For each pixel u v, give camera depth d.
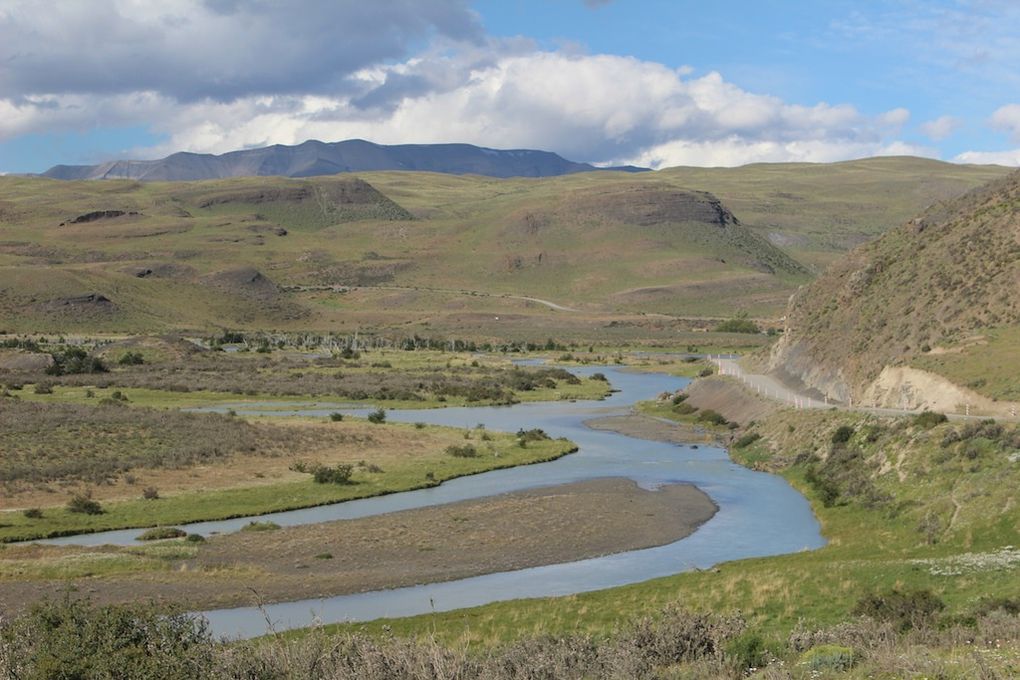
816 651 21.03
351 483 65.44
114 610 21.81
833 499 56.72
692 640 25.72
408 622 33.69
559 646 23.55
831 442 67.75
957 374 68.00
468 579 42.38
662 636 25.58
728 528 52.38
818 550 45.53
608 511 56.22
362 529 51.72
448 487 65.88
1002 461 48.69
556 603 35.56
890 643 22.89
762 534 50.81
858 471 59.28
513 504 58.03
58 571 41.31
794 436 75.12
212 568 43.19
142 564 42.91
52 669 19.20
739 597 34.19
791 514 55.78
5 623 22.81
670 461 76.94
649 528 52.31
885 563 37.25
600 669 22.52
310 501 59.91
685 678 22.03
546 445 83.50
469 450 77.44
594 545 48.69
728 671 22.17
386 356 195.00
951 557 37.53
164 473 66.56
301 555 46.22
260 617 35.81
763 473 70.50
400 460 74.81
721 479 67.94
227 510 57.03
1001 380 64.31
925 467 53.12
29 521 52.69
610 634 28.19
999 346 70.25
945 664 18.30
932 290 86.81
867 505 52.66
